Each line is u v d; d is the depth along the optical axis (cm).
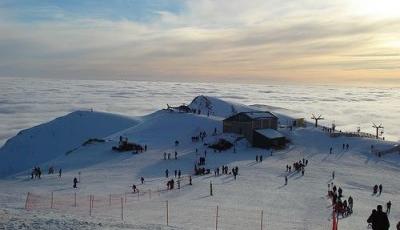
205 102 13812
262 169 6956
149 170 7038
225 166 7019
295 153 8469
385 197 5303
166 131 10262
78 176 6594
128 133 10369
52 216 2725
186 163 7606
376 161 7956
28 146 11562
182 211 3988
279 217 3912
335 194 4578
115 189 5428
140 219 3462
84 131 12431
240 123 9469
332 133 9975
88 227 2319
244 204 4472
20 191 5278
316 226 3619
